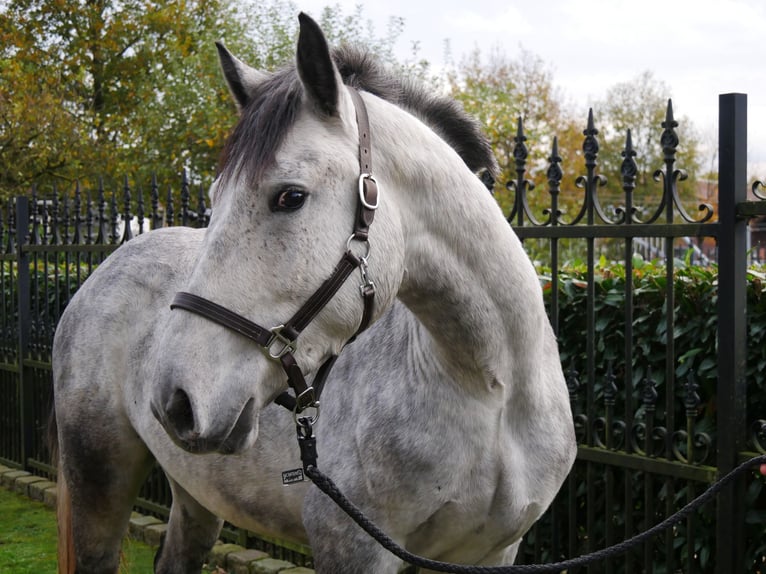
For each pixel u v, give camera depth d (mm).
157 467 4871
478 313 1846
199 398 1518
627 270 2832
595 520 3283
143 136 14609
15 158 12188
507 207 14664
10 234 6121
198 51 15234
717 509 2639
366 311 1662
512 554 2215
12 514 5285
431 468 1909
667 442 2775
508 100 14734
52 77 14602
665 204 2693
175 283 2689
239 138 1643
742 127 2531
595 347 3205
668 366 2754
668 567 2867
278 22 14375
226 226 1601
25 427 5965
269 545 4156
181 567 3020
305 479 2133
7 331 6234
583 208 2908
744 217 2555
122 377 2789
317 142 1617
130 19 16859
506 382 1932
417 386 1936
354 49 1966
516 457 1990
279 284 1577
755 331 2736
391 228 1685
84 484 2877
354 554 1982
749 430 2627
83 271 5793
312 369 1642
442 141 1888
